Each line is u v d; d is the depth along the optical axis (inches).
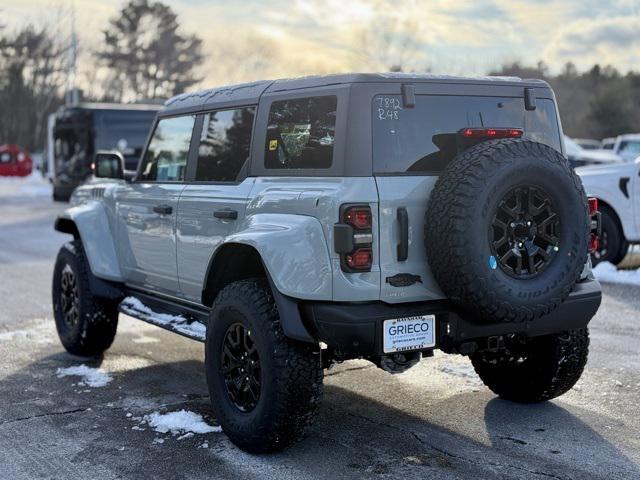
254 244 169.8
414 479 161.2
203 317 206.5
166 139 227.5
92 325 252.1
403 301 163.0
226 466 169.2
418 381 229.0
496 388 210.4
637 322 298.4
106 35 2901.1
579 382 225.9
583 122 2202.3
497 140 163.2
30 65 2714.1
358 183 160.2
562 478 161.5
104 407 209.6
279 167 180.7
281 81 187.0
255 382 173.5
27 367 249.8
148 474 165.3
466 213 153.8
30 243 586.6
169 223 214.2
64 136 954.1
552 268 163.3
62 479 163.3
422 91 171.3
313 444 181.3
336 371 240.1
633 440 182.1
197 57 2947.8
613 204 411.2
